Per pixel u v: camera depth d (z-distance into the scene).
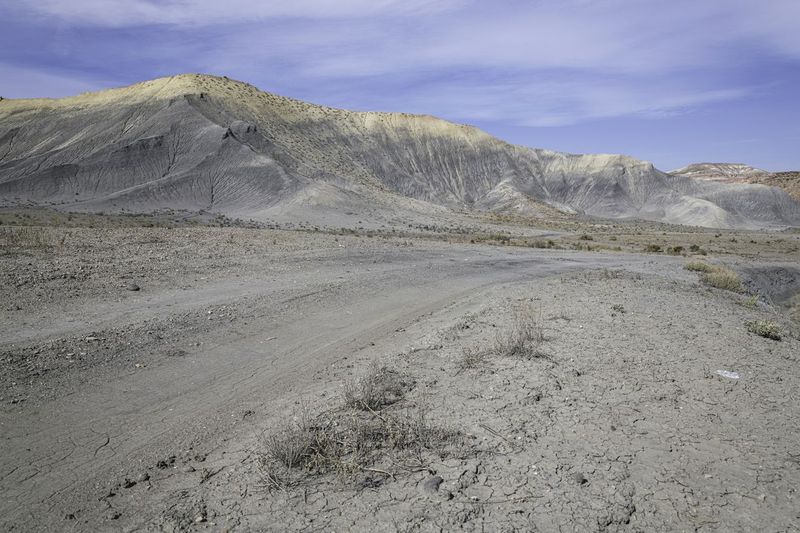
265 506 4.04
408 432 5.12
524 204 183.00
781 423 5.65
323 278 15.22
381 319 10.58
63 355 7.29
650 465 4.68
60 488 4.30
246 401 6.13
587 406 5.89
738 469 4.66
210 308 10.54
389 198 120.25
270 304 11.27
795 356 8.51
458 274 18.36
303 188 99.00
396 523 3.82
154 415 5.71
